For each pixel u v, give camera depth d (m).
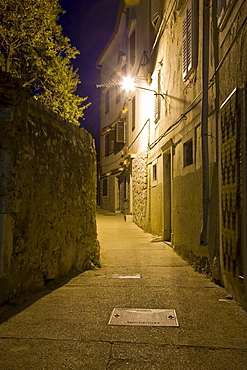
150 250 7.94
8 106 3.77
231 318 3.52
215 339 3.02
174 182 7.73
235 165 3.90
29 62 8.73
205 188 5.18
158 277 5.39
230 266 4.14
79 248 5.89
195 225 5.95
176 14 7.41
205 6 5.23
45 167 4.59
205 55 5.21
